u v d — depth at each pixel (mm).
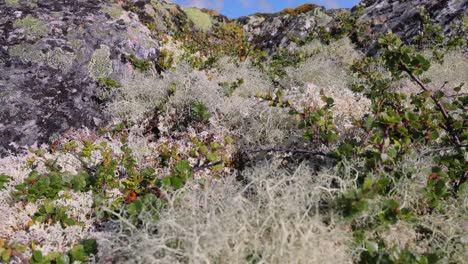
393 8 9328
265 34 12797
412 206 2611
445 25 7973
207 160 3170
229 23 13562
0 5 5500
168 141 4180
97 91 4820
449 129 3184
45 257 2350
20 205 2936
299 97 4480
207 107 4492
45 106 4430
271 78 6398
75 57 4984
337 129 3877
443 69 6023
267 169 2846
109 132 4367
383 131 2865
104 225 2848
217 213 2426
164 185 2699
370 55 8391
